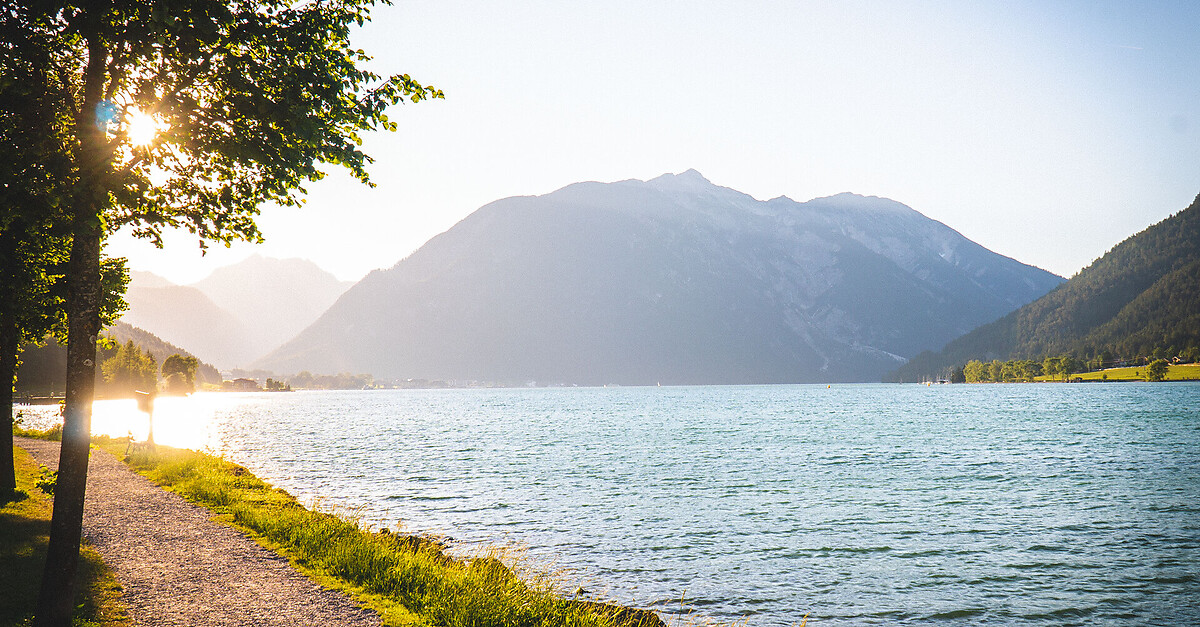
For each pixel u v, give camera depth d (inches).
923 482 1674.5
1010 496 1475.1
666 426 3951.8
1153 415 4121.6
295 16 431.8
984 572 898.7
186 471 1139.9
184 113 401.4
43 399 5600.4
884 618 730.8
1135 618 738.2
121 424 3341.5
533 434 3363.7
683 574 873.5
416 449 2534.5
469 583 521.0
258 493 1040.2
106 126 392.2
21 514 713.6
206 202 453.1
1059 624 721.0
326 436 3181.6
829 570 901.8
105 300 892.6
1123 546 1032.8
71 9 380.2
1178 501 1400.1
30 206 391.2
